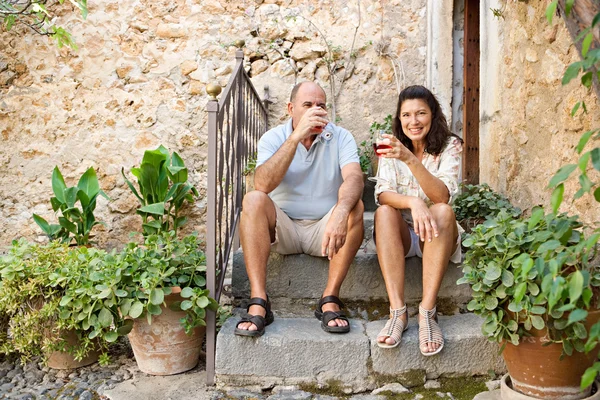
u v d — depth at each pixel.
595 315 1.83
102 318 2.34
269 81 4.45
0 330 2.63
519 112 2.92
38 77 4.36
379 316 2.65
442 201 2.43
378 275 2.73
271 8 4.41
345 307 2.70
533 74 2.75
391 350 2.28
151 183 3.78
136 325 2.40
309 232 2.63
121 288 2.37
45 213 4.39
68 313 2.39
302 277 2.75
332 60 4.38
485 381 2.29
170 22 4.40
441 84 4.27
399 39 4.38
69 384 2.40
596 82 1.62
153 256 2.42
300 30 4.40
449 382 2.29
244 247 2.40
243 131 3.42
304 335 2.32
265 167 2.44
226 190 2.74
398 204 2.39
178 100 4.41
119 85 4.38
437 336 2.25
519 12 2.91
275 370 2.30
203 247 4.37
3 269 2.55
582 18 1.51
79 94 4.38
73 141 4.39
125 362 2.63
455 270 2.67
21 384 2.42
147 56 4.39
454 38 4.33
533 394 1.98
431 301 2.29
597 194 1.31
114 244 4.41
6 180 4.39
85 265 2.51
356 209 2.46
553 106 2.56
